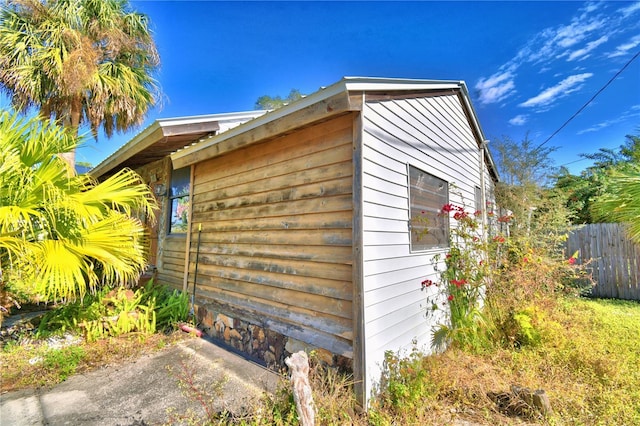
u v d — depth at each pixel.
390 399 2.60
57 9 6.59
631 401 2.62
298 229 3.22
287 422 2.05
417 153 3.76
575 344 3.64
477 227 4.52
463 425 2.42
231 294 4.05
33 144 3.05
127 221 3.61
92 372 3.22
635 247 6.18
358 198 2.64
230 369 3.30
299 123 2.96
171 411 2.51
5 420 2.40
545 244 5.73
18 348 3.57
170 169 6.12
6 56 6.15
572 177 10.88
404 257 3.30
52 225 3.04
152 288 5.35
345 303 2.73
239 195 4.05
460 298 4.16
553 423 2.38
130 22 7.51
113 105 7.20
